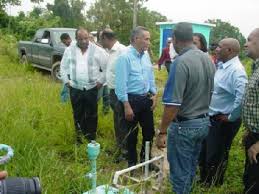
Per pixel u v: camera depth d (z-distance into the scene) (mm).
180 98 3525
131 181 4203
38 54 13562
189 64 3555
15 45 17438
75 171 4191
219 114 4414
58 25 29922
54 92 8062
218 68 4480
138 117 5043
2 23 27391
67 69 5910
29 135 4926
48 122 6129
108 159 4945
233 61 4316
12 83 9023
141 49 4812
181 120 3709
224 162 4582
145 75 4898
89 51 5773
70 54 5824
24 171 3994
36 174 3988
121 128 4996
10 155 2354
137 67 4805
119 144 5066
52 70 12594
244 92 3807
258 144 3650
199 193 4105
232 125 4457
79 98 5812
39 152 4289
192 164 3896
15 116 5809
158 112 7586
